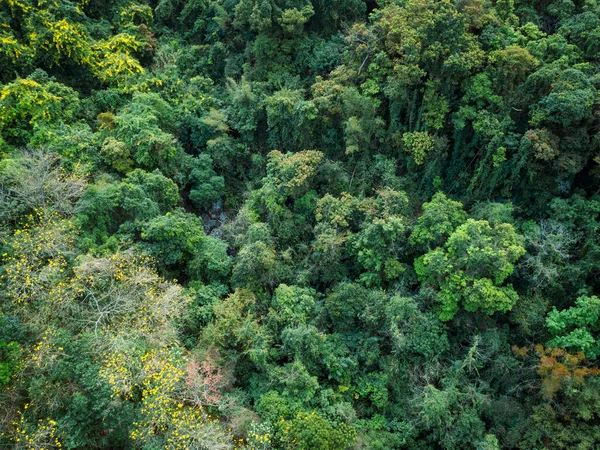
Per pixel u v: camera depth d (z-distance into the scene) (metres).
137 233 22.08
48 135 22.20
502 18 24.06
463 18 21.75
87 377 15.87
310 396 18.44
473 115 22.00
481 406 18.92
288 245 23.73
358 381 20.42
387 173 23.44
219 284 22.70
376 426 19.42
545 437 17.81
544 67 21.31
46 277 17.62
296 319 20.62
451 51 21.72
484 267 19.11
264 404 18.09
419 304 20.48
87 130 23.70
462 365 19.20
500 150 21.19
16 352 16.17
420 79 22.75
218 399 17.73
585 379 17.88
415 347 19.86
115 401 15.74
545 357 18.03
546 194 21.23
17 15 24.52
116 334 17.70
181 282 23.30
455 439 18.42
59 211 20.16
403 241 21.61
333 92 24.42
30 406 15.84
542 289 20.25
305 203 23.73
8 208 19.20
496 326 20.41
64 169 21.38
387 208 21.67
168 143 24.31
